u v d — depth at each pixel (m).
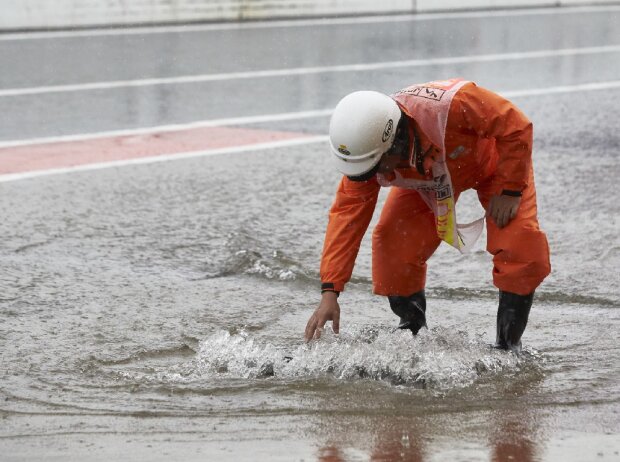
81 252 17.06
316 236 18.11
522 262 11.63
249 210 19.67
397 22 51.88
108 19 46.84
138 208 19.73
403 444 9.47
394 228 12.29
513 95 32.91
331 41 44.12
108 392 11.17
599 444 9.50
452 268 16.31
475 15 56.47
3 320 13.74
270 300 14.83
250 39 44.00
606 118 29.31
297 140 25.86
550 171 22.83
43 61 37.19
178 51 40.12
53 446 9.53
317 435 9.77
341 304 14.68
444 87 10.96
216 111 29.28
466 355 11.99
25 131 26.38
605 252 17.17
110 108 29.42
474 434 9.77
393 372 11.62
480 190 12.01
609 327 13.61
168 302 14.65
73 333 13.28
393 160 10.90
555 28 51.56
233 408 10.62
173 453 9.28
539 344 12.88
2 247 17.20
